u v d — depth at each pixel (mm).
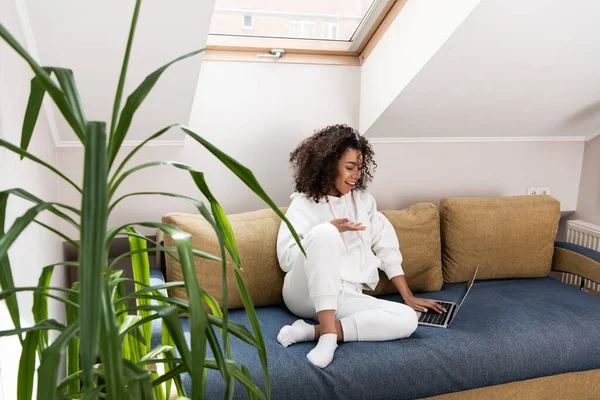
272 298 2246
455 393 1895
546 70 2361
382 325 1903
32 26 1710
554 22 2055
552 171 3031
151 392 828
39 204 856
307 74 2635
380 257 2320
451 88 2396
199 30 1879
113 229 946
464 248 2531
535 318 2104
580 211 3098
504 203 2607
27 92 1560
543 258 2615
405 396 1809
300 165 2322
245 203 2652
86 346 642
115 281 1016
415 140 2787
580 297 2338
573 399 2057
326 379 1717
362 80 2709
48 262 1791
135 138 2318
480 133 2824
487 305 2254
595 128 2934
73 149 2252
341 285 2148
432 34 2135
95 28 1775
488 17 1971
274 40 2572
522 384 1974
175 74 2037
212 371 1656
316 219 2223
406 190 2852
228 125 2564
